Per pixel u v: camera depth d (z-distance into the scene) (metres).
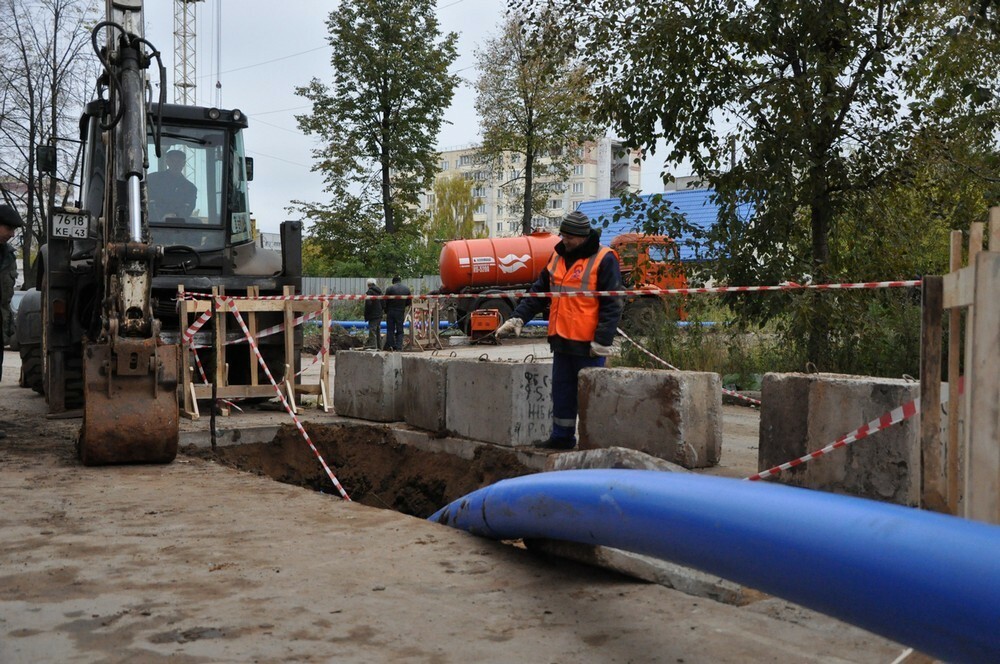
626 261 12.33
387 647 2.99
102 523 4.79
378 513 5.05
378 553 4.18
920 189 11.46
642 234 13.40
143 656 2.90
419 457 8.18
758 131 11.15
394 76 36.41
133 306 6.79
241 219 10.70
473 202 76.12
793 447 6.03
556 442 7.25
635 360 13.19
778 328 11.88
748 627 3.21
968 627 1.94
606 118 11.88
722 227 11.64
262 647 2.99
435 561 4.05
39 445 7.71
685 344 13.16
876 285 5.59
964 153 11.16
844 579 2.19
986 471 3.15
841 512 2.29
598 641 3.06
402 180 37.94
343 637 3.08
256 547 4.29
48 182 30.11
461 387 7.90
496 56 35.19
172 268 10.29
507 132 36.31
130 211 6.95
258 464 8.50
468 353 21.55
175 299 10.13
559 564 4.00
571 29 11.99
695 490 2.78
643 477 3.11
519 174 40.38
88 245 9.52
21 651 2.94
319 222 37.53
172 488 5.80
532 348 23.83
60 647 2.97
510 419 7.30
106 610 3.35
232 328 10.34
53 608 3.37
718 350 12.98
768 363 12.68
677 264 12.14
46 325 10.05
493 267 26.02
